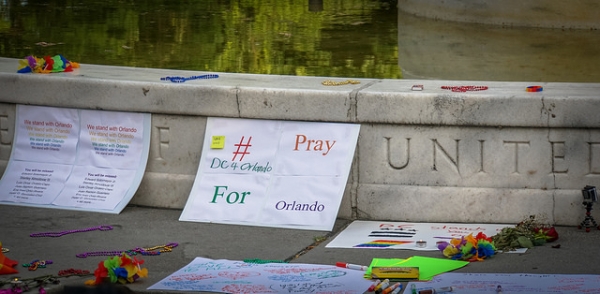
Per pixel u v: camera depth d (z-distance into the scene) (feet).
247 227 23.43
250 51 36.32
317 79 25.43
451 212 23.36
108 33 40.27
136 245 22.18
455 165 23.29
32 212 24.71
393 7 50.34
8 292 19.06
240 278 19.75
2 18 44.42
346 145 23.59
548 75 32.58
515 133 22.85
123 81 25.02
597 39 41.04
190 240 22.56
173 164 25.05
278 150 24.02
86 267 20.68
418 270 19.58
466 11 46.26
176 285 19.36
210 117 24.59
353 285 19.24
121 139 25.27
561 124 22.47
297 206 23.44
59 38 39.09
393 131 23.44
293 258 21.22
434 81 24.95
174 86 24.59
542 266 20.17
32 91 25.79
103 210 24.67
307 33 40.60
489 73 32.91
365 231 22.99
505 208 23.08
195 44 37.78
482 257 20.80
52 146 25.86
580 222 22.77
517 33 43.04
